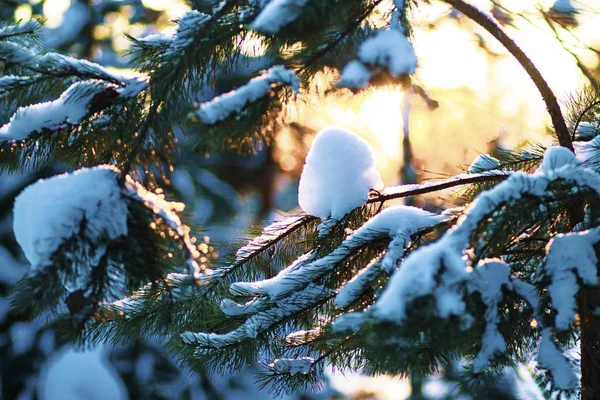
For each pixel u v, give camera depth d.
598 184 3.77
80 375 6.27
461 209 3.92
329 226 4.02
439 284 3.69
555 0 4.60
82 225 3.74
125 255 3.75
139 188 3.79
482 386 3.88
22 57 3.97
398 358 3.71
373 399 6.84
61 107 3.87
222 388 6.82
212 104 3.78
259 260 4.09
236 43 3.91
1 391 6.25
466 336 3.71
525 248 3.91
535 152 4.09
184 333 4.04
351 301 3.93
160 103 3.89
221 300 4.07
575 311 3.75
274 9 3.78
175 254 3.77
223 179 9.01
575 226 3.87
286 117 3.85
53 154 3.91
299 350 4.04
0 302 6.46
